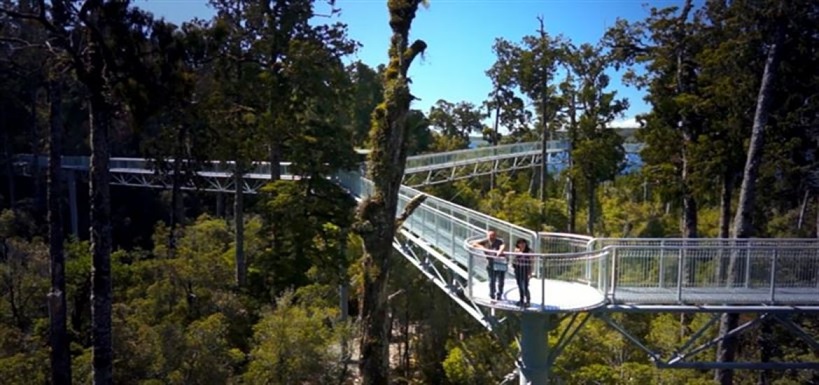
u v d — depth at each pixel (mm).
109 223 13336
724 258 11922
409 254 19031
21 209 38719
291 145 23547
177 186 20766
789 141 18844
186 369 14805
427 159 38250
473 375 20094
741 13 16766
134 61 12188
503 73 40812
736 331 12422
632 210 42750
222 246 27969
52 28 12250
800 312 11484
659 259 11672
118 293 20266
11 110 40594
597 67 34562
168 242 24969
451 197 39094
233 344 18281
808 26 16078
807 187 21094
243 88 20922
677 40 23094
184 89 13562
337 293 23766
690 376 16359
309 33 24938
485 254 11320
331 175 25969
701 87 21875
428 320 24156
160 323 17078
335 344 18047
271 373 16047
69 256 22812
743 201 16781
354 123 45812
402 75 9688
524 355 11336
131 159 40188
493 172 43125
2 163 42500
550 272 12578
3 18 13109
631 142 40688
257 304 21266
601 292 11625
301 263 22750
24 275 19875
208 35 16484
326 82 24578
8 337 16344
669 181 23719
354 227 9750
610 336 17922
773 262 11625
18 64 15070
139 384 14211
